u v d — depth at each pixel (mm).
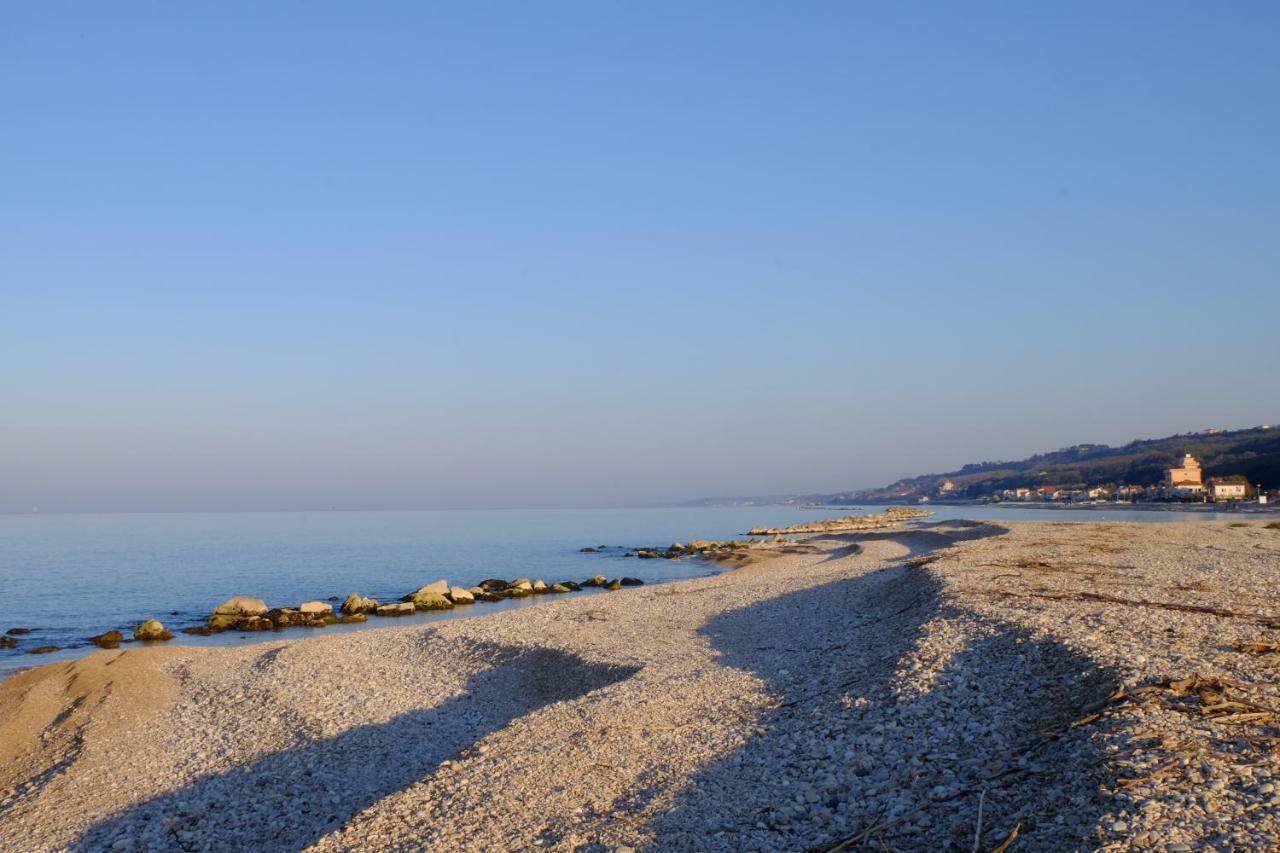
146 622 38125
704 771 11578
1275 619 16672
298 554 94812
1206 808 7977
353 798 15195
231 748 18344
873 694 13789
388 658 25781
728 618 27797
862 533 88562
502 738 14188
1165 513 132375
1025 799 9234
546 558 84938
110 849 13836
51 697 22266
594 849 9602
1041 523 68062
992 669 13945
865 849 8852
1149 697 11086
